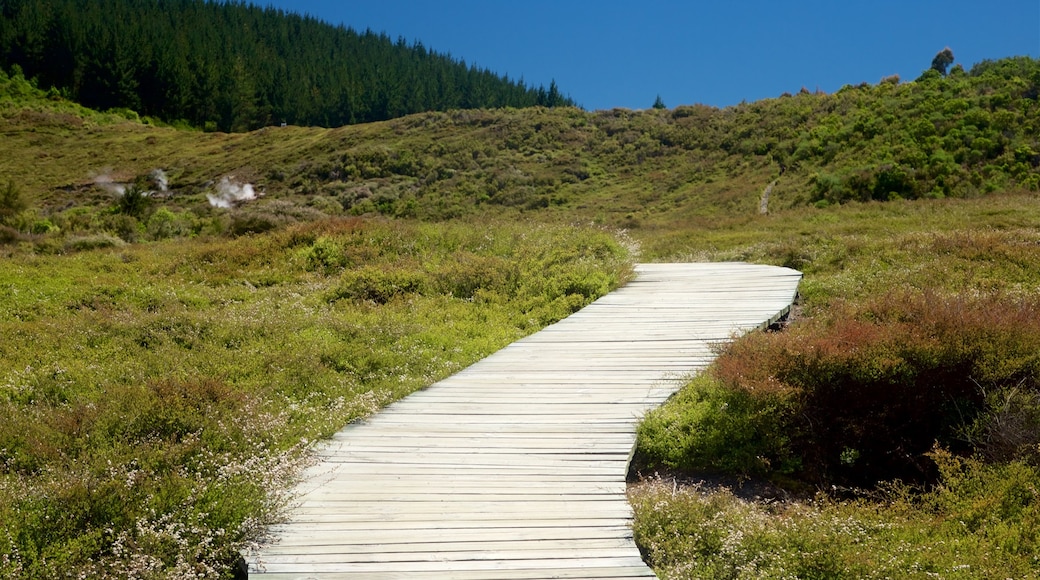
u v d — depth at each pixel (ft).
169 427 21.94
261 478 18.71
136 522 16.33
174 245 68.90
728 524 18.45
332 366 31.58
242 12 513.86
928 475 23.25
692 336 33.65
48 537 16.03
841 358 25.16
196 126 337.11
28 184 195.93
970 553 17.30
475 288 45.98
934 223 70.64
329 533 17.02
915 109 146.92
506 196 174.81
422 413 25.30
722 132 189.26
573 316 38.73
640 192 168.14
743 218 100.22
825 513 19.51
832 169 136.56
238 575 16.44
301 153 214.69
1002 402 23.54
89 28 334.03
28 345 34.45
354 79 435.94
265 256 57.62
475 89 496.23
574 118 222.69
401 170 196.13
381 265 51.70
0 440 22.02
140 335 35.55
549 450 21.99
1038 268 43.14
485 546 16.43
